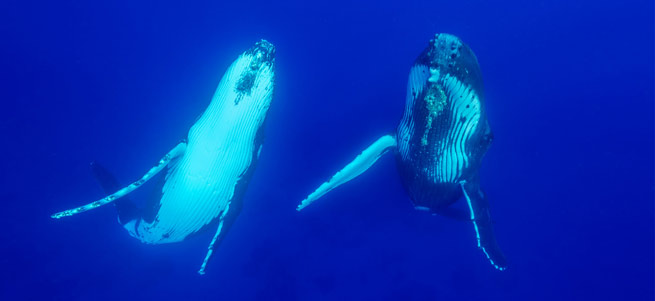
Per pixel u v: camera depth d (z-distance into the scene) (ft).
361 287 36.32
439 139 22.71
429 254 38.83
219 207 27.76
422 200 27.96
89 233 37.37
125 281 34.96
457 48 19.38
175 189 26.71
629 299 39.06
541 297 38.47
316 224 39.55
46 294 33.65
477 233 23.80
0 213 37.60
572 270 40.63
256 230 38.58
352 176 26.89
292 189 41.29
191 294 34.68
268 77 23.41
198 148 25.12
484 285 37.99
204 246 37.24
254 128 25.08
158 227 28.91
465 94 20.56
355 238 39.06
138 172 41.16
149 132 45.62
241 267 36.42
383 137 26.09
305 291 35.68
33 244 36.14
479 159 24.79
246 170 26.99
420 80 20.68
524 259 40.93
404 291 36.50
